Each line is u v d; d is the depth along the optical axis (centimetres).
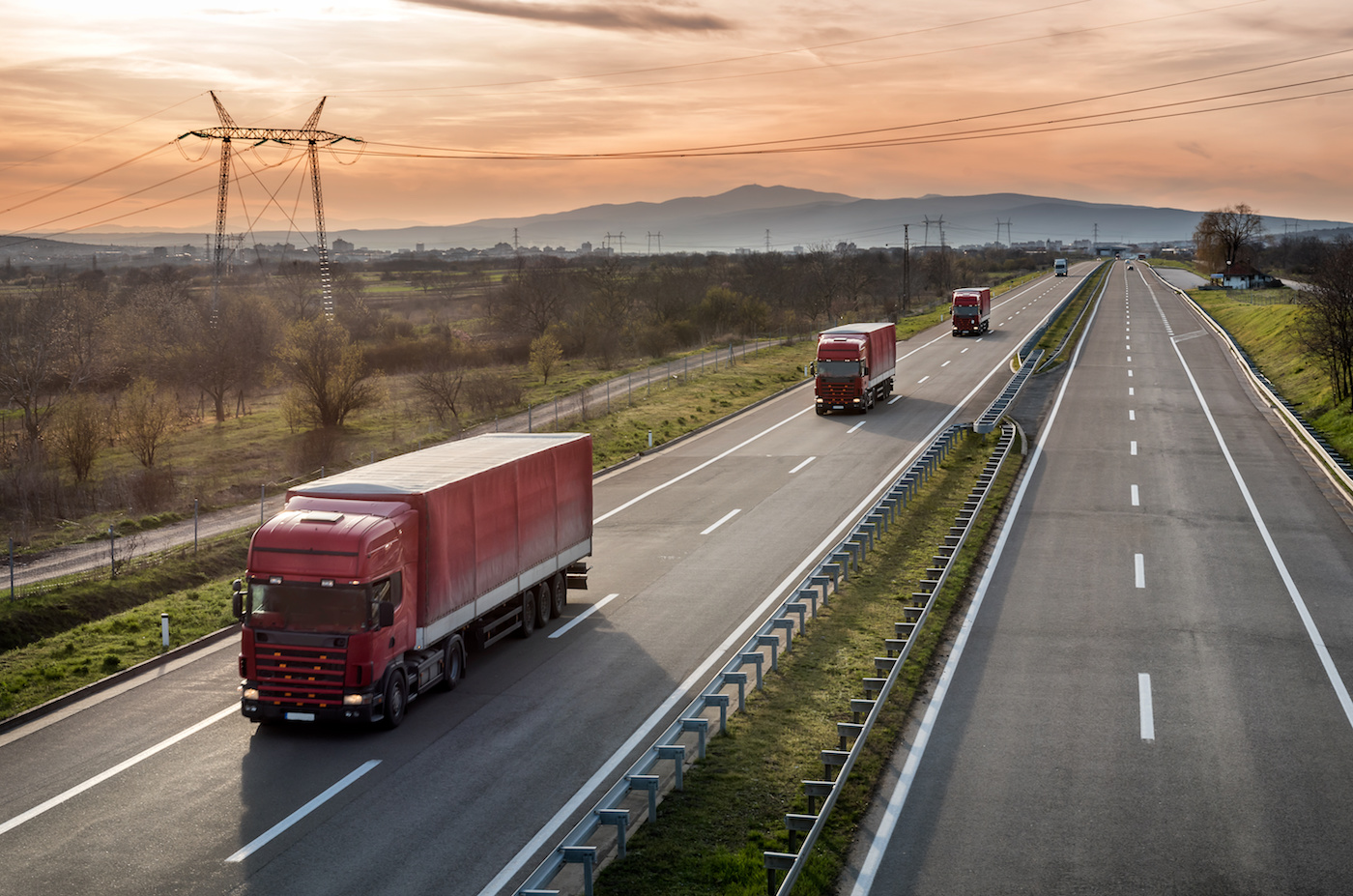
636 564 2652
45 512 3734
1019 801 1358
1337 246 6425
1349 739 1541
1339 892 1127
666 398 5544
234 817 1355
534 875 1048
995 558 2589
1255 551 2612
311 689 1602
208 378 6266
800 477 3669
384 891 1164
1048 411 4791
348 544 1603
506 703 1762
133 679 1948
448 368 7825
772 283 11775
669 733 1447
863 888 1152
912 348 7594
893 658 1875
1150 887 1141
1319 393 4931
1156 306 10094
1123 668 1855
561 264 14238
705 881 1159
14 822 1350
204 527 3509
